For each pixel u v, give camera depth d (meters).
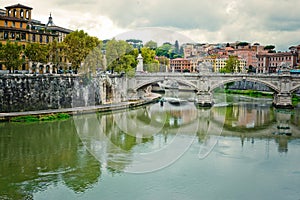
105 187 24.39
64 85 58.72
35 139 38.69
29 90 53.72
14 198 22.97
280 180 27.98
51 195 23.31
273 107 73.69
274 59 159.50
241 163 31.81
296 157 34.66
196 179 26.58
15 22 75.62
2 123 47.09
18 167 28.77
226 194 24.56
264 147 38.47
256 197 24.47
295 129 49.34
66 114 52.78
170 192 24.03
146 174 26.50
